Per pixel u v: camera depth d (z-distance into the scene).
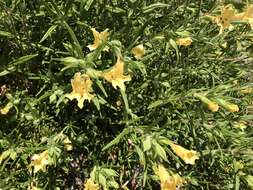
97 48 0.25
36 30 0.30
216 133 0.27
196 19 0.29
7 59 0.29
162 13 0.31
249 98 0.32
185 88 0.31
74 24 0.29
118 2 0.30
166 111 0.28
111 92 0.30
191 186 0.31
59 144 0.27
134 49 0.28
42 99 0.29
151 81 0.30
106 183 0.26
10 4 0.27
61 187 0.31
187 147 0.31
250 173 0.30
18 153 0.28
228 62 0.32
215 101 0.25
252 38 0.32
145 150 0.24
